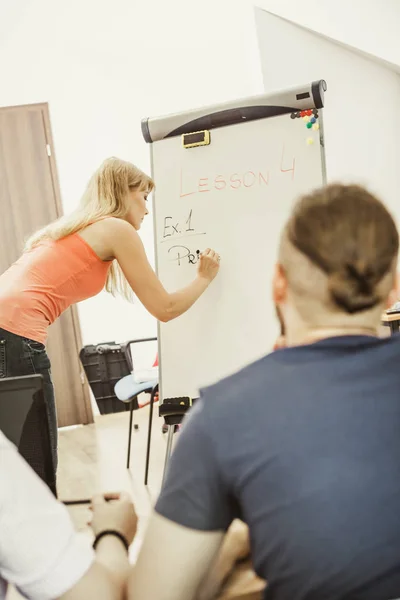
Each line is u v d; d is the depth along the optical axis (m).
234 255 2.06
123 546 0.83
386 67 4.61
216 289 2.07
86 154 4.80
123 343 4.50
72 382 4.68
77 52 4.74
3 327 1.79
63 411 4.68
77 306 4.74
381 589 0.65
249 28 4.52
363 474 0.65
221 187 2.09
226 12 4.64
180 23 4.72
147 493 3.03
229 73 4.76
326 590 0.65
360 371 0.69
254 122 2.05
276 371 0.69
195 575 0.70
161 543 0.70
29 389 0.96
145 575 0.70
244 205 2.06
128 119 4.82
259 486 0.66
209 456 0.68
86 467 3.59
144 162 4.86
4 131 4.54
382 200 0.74
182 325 2.10
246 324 2.04
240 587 0.81
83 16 4.67
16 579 0.69
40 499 0.70
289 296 0.75
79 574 0.69
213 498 0.69
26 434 0.96
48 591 0.68
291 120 2.01
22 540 0.67
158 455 3.68
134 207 1.99
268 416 0.67
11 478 0.69
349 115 4.64
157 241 2.14
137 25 4.72
